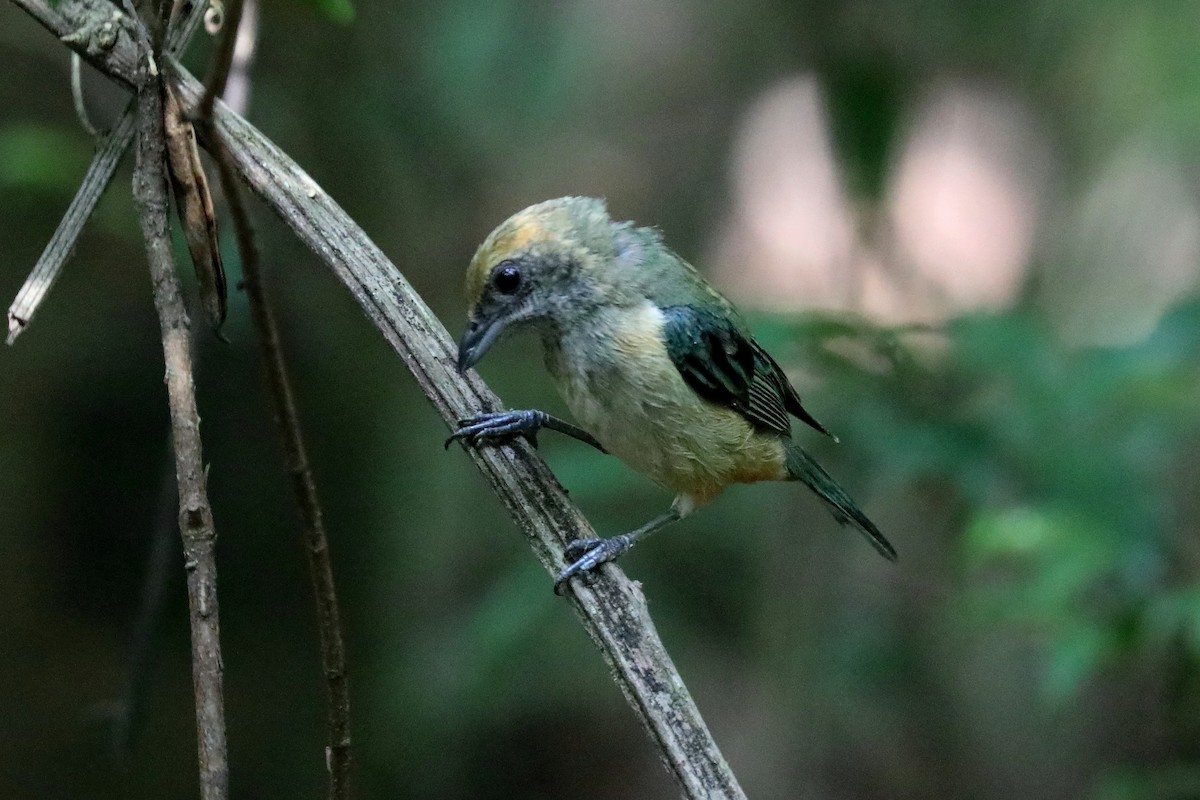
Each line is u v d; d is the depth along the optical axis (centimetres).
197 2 576
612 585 579
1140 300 1691
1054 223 1728
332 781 518
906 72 1166
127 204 993
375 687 1278
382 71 1170
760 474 834
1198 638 740
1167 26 1611
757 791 1227
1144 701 1119
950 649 1270
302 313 1165
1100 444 835
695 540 1302
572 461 942
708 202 1736
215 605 491
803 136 1709
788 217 1688
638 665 559
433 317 602
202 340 851
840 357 909
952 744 1247
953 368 928
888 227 1187
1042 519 785
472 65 1275
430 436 1312
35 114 1123
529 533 593
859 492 1112
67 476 1177
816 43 1189
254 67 1053
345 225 591
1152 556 777
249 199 795
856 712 1205
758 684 1250
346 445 1245
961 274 1673
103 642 1169
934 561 1215
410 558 1293
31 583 1158
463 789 1323
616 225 771
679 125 1761
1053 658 772
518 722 1355
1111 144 1730
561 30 1504
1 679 1125
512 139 1398
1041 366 871
